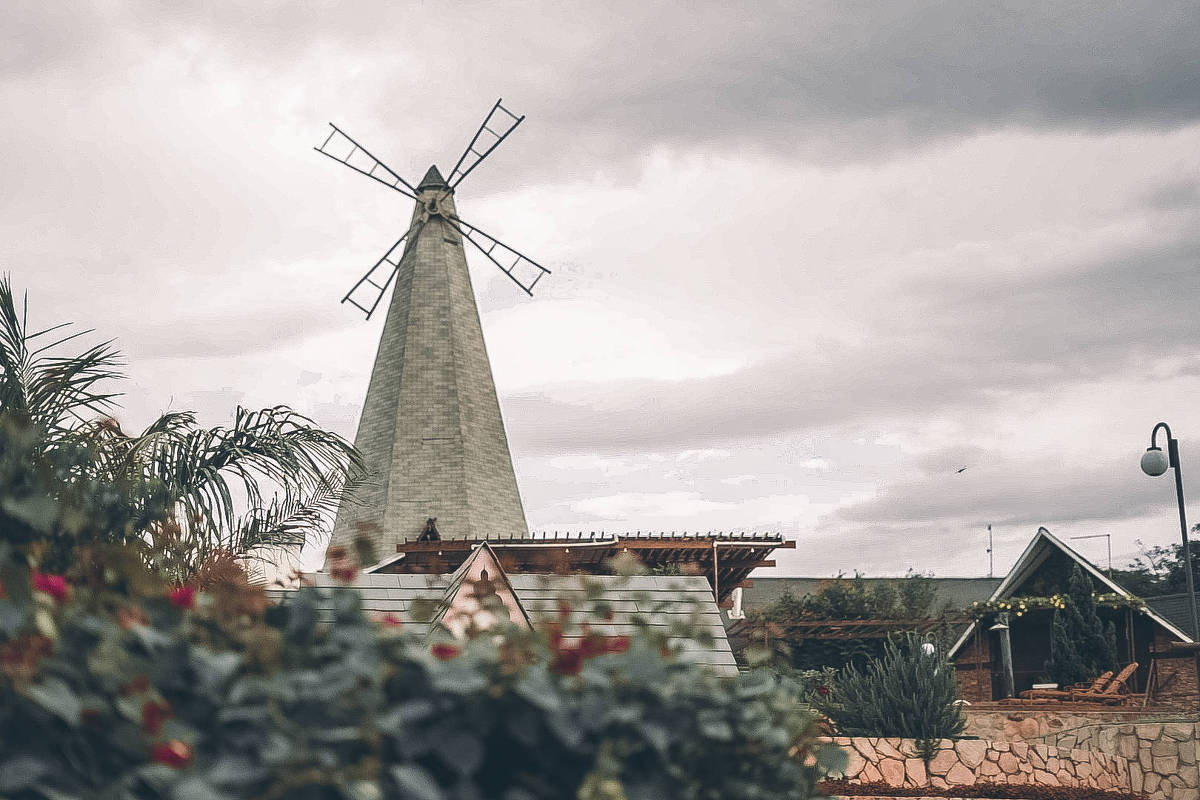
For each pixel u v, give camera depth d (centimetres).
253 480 1169
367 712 349
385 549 3881
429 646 440
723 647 1132
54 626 331
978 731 2222
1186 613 3472
